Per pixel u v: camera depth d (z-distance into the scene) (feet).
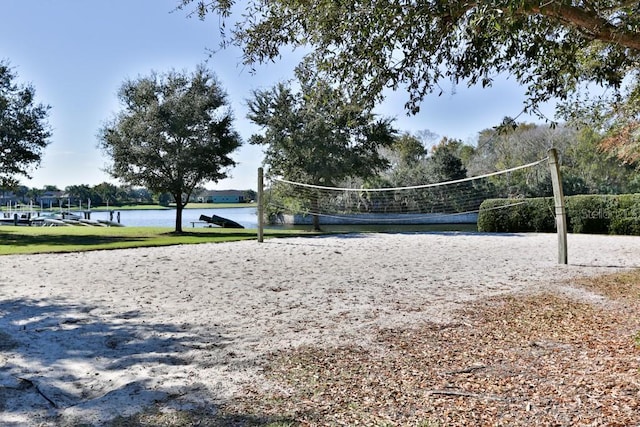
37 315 16.40
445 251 37.04
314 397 9.49
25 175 58.13
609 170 93.45
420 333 14.08
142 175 58.44
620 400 8.81
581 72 14.79
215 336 13.96
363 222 87.51
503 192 88.12
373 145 65.36
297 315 16.47
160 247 40.37
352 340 13.42
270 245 42.27
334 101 15.60
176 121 57.67
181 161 57.41
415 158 108.17
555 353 11.96
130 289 21.21
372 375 10.66
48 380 10.58
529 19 12.14
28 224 88.89
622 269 26.58
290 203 70.49
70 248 38.06
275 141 66.13
